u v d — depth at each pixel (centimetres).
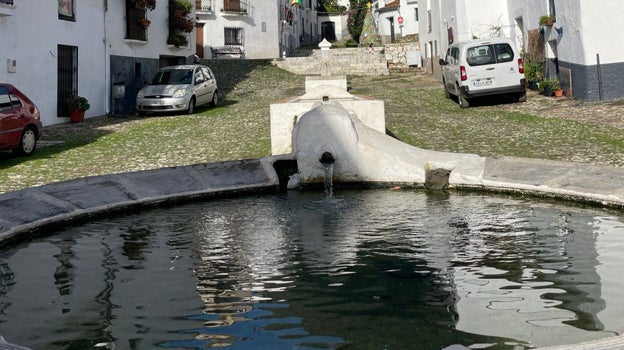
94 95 2197
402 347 361
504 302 430
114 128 1812
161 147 1384
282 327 398
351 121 959
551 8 2036
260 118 1886
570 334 371
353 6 6744
